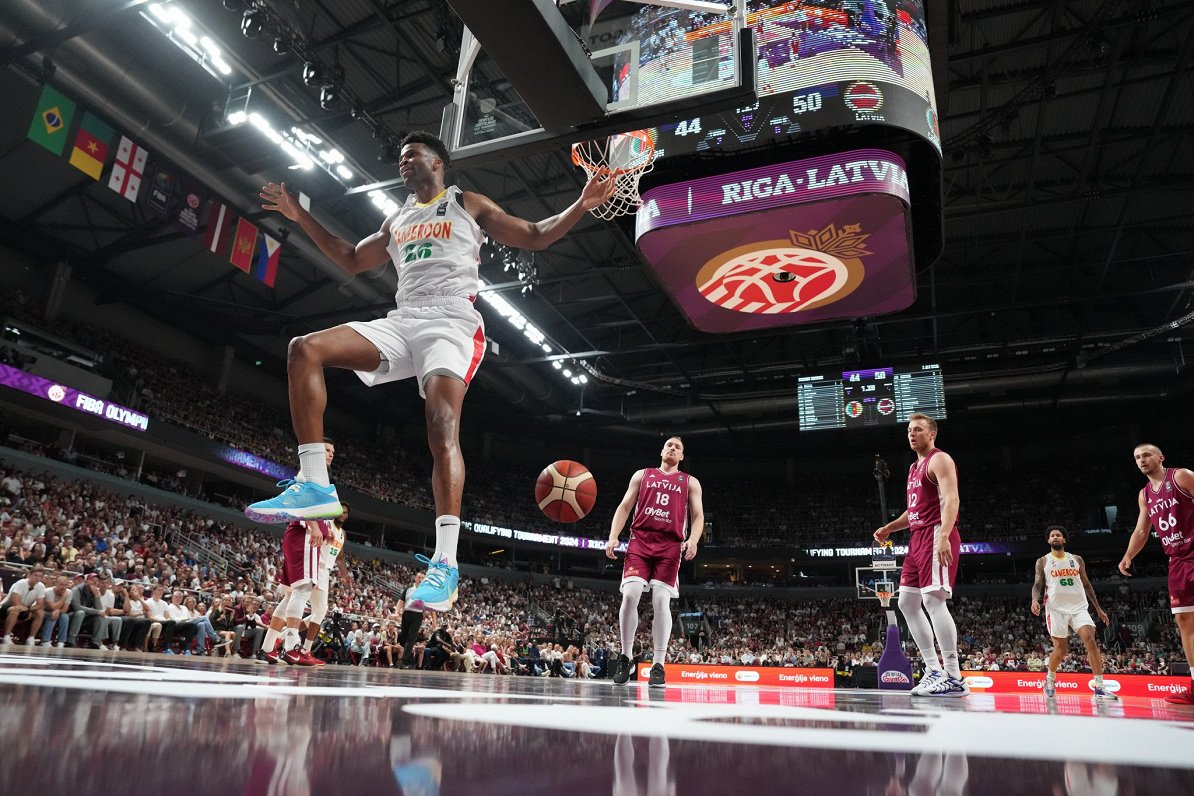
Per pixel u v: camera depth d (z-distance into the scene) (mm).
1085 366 30234
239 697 1231
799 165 11008
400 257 3045
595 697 2408
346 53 16422
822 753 899
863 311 15180
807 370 31422
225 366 28297
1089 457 35781
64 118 14688
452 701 1575
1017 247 24734
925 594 4852
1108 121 18484
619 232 22656
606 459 39969
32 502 16859
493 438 38938
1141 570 31578
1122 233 23688
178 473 25375
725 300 14625
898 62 10203
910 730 1339
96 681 1322
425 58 15742
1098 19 14477
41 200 20422
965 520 35656
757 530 37812
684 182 11703
